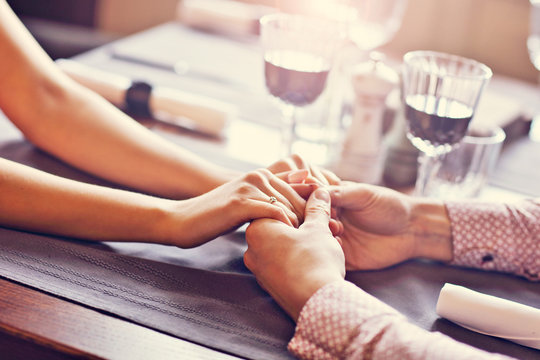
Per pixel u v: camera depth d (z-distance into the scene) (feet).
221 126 3.23
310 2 3.19
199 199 2.46
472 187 2.94
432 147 2.71
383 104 3.01
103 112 2.82
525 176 3.31
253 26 4.57
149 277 2.30
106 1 7.13
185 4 4.66
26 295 2.15
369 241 2.54
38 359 2.05
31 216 2.38
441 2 5.82
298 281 2.15
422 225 2.61
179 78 3.76
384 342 1.98
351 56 3.36
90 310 2.14
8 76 2.77
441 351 1.96
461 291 2.29
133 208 2.43
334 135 3.28
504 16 5.68
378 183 3.06
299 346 2.07
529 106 4.06
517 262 2.61
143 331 2.10
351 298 2.08
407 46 6.08
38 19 7.34
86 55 3.86
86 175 2.78
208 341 2.08
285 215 2.33
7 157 2.78
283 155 3.03
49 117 2.77
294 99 2.83
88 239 2.44
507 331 2.24
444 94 2.57
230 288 2.30
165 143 2.82
